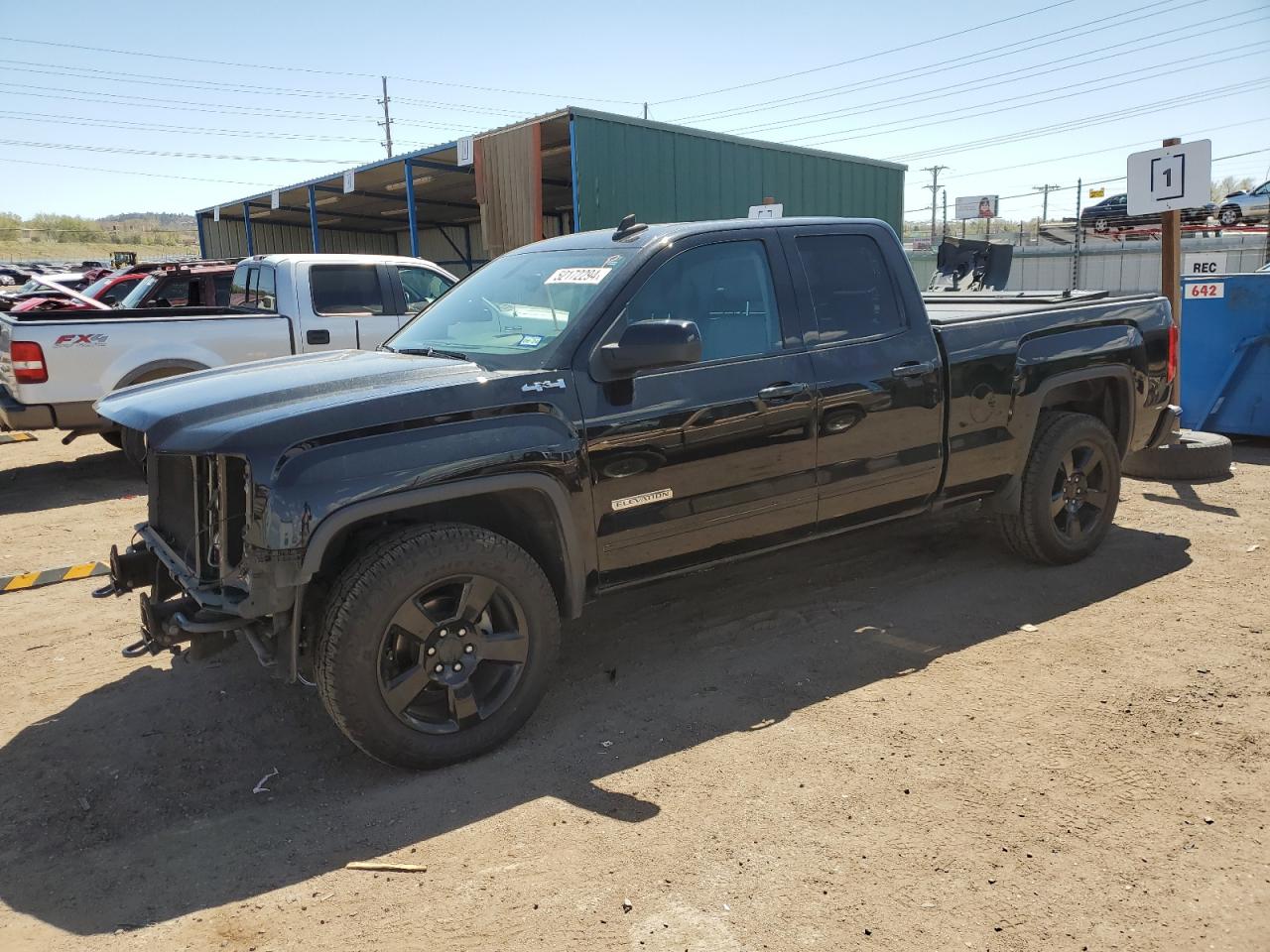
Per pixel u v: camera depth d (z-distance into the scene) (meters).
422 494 3.33
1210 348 8.99
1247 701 3.80
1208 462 7.47
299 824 3.18
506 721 3.61
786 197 16.98
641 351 3.58
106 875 2.94
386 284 9.55
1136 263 22.66
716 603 5.10
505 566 3.52
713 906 2.69
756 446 4.12
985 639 4.52
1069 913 2.62
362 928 2.64
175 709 4.05
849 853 2.91
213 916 2.71
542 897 2.75
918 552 5.81
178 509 3.82
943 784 3.28
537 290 4.20
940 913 2.63
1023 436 5.12
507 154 14.56
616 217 14.08
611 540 3.83
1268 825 3.00
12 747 3.77
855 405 4.41
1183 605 4.86
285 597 3.19
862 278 4.61
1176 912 2.62
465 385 3.49
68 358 8.03
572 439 3.65
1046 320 5.24
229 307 9.48
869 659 4.33
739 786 3.30
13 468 9.62
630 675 4.27
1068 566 5.50
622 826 3.09
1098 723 3.67
